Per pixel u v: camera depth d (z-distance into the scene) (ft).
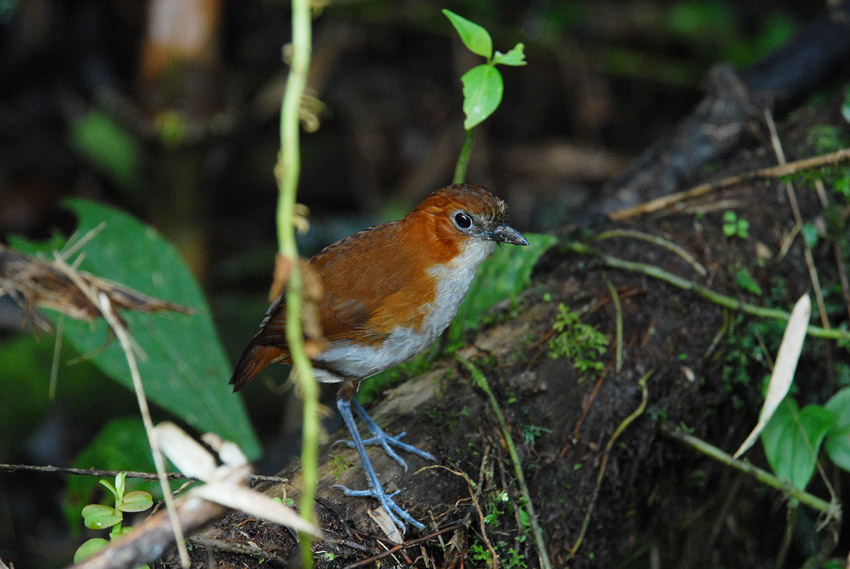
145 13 34.63
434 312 22.39
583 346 24.31
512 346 24.44
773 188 28.25
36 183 46.39
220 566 17.33
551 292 26.14
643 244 27.09
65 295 15.31
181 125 35.53
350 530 19.03
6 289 15.25
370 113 51.11
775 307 27.22
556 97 52.60
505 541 21.15
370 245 22.39
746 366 27.20
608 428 23.80
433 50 53.21
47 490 37.22
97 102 44.32
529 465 22.44
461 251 22.39
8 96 47.60
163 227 38.32
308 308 14.99
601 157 50.83
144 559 13.92
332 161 50.29
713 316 25.99
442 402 22.86
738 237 27.35
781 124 31.96
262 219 49.62
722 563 29.53
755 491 29.01
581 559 24.29
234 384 23.21
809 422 23.93
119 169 42.83
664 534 27.14
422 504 20.56
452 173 50.26
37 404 35.42
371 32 52.26
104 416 36.68
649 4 50.14
